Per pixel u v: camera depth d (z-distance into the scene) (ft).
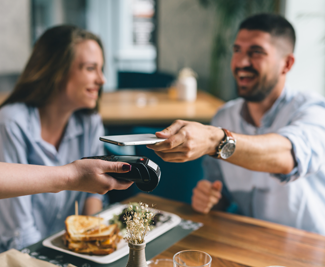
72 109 4.53
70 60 4.18
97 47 4.37
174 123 2.60
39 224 4.39
